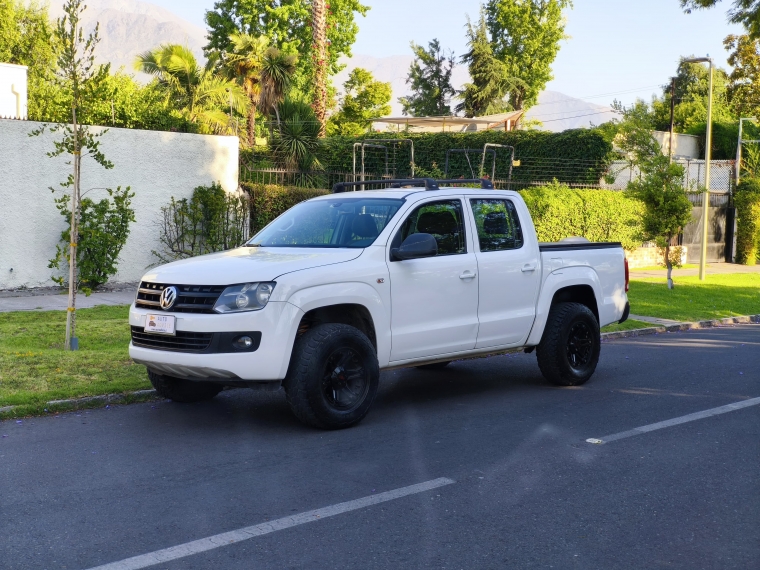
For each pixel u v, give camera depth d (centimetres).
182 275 658
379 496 510
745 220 3072
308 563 407
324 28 3316
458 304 757
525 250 827
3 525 452
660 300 1788
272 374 631
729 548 436
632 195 2012
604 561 416
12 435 642
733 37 3459
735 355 1136
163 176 1686
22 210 1499
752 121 3691
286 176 2339
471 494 517
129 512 475
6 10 4266
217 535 442
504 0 5675
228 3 4897
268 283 634
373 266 692
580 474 563
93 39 997
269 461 583
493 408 773
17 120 1482
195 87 3391
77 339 966
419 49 6203
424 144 3356
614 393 852
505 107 5641
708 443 652
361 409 682
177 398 760
